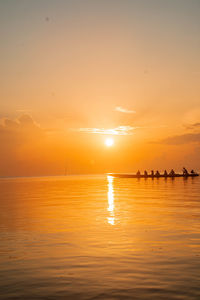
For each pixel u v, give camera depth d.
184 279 7.59
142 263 8.95
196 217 17.28
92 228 14.38
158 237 12.30
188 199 28.03
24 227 14.91
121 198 30.27
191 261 9.07
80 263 9.06
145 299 6.47
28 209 22.22
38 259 9.53
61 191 44.69
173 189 42.91
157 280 7.56
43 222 16.30
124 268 8.52
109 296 6.64
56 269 8.54
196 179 85.19
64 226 15.02
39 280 7.69
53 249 10.71
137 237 12.35
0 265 8.97
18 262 9.24
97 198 30.94
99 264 8.94
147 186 53.00
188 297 6.54
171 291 6.87
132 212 19.72
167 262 9.01
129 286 7.20
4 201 29.09
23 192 43.88
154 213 19.08
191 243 11.26
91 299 6.51
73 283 7.45
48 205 24.78
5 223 16.12
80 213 19.64
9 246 11.20
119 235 12.77
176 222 15.65
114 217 17.69
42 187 59.44
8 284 7.45
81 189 49.25
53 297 6.63
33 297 6.65
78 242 11.66
